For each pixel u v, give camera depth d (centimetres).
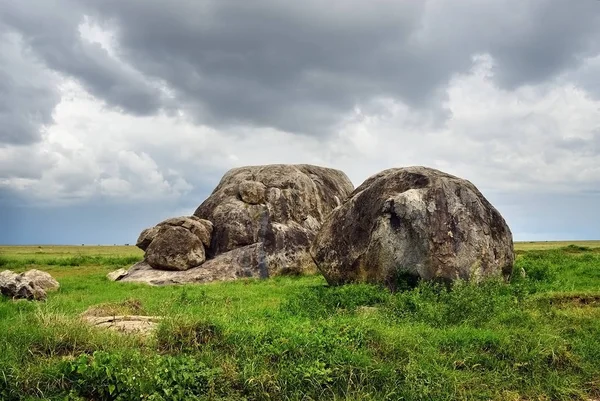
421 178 1631
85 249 7406
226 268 2206
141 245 2422
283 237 2341
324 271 1719
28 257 3719
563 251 3203
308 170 2780
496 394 773
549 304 1210
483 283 1410
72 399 693
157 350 840
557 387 792
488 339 902
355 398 738
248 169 2667
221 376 756
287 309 1241
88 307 1323
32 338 817
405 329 955
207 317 939
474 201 1598
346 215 1712
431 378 780
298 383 752
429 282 1461
